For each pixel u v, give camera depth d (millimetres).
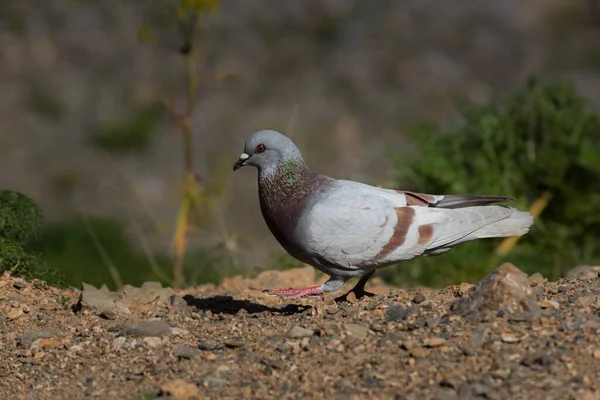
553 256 12992
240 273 13312
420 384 6586
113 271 12664
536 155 13703
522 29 25516
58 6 26125
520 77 23625
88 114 22906
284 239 8352
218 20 25266
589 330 7055
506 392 6387
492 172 13414
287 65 24109
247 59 24188
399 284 12266
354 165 19719
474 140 13914
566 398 6270
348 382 6695
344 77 23594
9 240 9812
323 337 7445
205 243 16125
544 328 7148
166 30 25078
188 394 6676
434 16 25953
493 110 14297
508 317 7316
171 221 17969
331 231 8070
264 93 23062
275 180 8312
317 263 8289
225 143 21281
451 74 23797
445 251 8461
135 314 8719
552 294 8094
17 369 7645
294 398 6570
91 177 20422
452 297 8438
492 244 13219
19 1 26172
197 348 7656
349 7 26172
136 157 21391
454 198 8586
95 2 26219
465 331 7223
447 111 22266
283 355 7258
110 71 24234
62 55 24672
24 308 8875
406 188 13680
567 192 13383
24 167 20938
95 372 7430
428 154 13570
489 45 24891
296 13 25844
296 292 8367
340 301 8859
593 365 6617
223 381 6887
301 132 21172
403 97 22875
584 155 13359
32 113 22812
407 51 24625
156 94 22875
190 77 12602
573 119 13938
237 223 17672
